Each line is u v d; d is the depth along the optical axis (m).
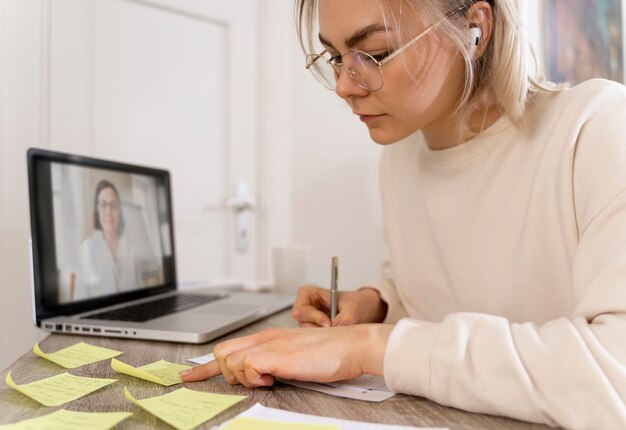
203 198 1.62
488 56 0.69
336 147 1.84
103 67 1.40
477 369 0.45
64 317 0.87
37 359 0.66
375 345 0.51
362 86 0.63
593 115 0.60
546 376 0.42
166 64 1.53
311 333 0.55
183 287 1.36
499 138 0.74
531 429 0.42
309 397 0.50
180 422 0.43
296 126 1.78
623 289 0.45
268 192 1.73
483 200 0.76
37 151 0.87
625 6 1.55
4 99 1.17
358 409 0.47
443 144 0.81
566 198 0.61
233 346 0.55
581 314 0.47
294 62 1.78
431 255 0.88
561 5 1.47
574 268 0.53
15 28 1.20
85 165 0.99
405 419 0.44
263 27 1.74
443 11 0.62
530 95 0.71
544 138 0.68
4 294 1.16
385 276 1.05
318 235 1.79
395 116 0.66
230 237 1.67
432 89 0.64
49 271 0.87
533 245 0.68
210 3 1.62
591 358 0.41
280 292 1.32
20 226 1.19
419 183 0.88
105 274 1.01
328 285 1.80
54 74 1.29
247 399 0.50
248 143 1.71
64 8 1.31
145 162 1.49
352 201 1.86
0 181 1.16
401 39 0.61
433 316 0.90
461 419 0.44
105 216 1.03
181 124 1.57
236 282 1.48
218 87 1.65
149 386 0.54
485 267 0.76
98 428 0.42
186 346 0.73
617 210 0.50
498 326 0.47
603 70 1.54
